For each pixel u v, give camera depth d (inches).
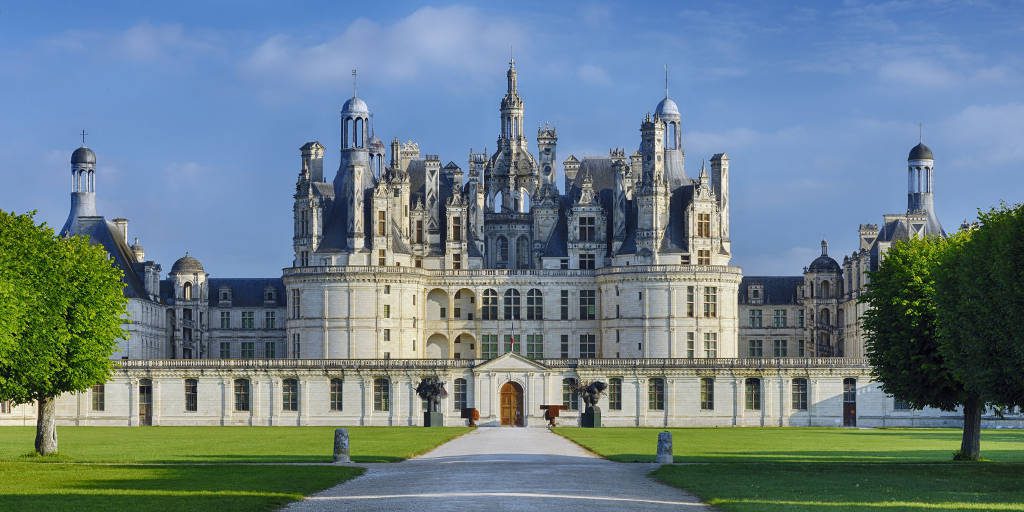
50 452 4055.1
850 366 6879.9
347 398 7037.4
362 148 7696.9
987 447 4724.4
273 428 6505.9
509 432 5954.7
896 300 4146.2
